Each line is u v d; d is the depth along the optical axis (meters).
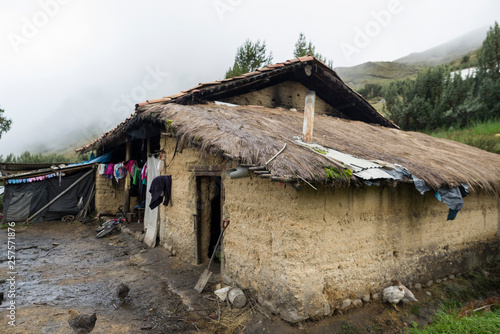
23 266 6.48
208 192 6.36
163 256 6.93
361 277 4.55
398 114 19.44
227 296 4.59
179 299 4.84
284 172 3.36
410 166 4.84
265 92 8.49
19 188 10.98
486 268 6.70
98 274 6.00
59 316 4.16
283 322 3.89
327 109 9.83
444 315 4.27
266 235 4.34
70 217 11.52
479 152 8.52
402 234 5.16
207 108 6.38
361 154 4.97
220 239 5.50
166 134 5.94
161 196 7.06
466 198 6.36
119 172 10.93
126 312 4.41
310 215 3.98
